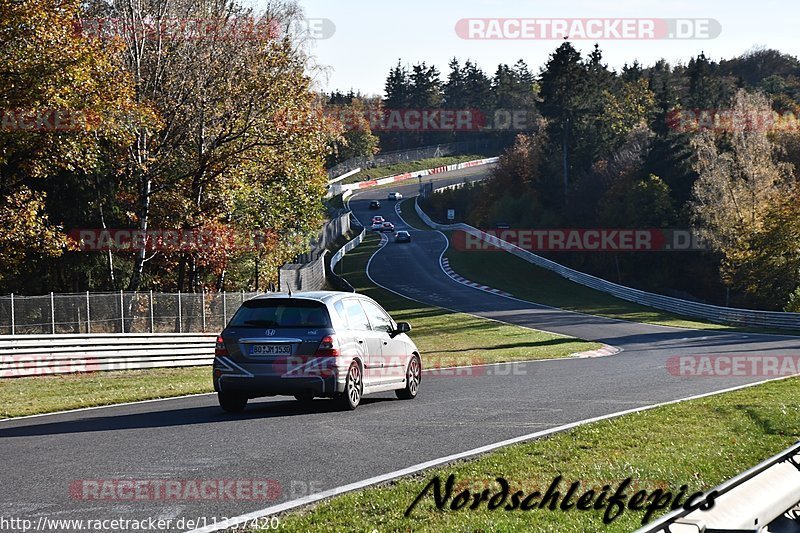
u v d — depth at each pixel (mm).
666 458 18953
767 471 12305
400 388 31141
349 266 189375
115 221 88188
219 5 84312
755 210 152375
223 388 27031
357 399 27891
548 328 102250
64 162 68875
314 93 85375
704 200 160125
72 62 63969
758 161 158750
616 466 17922
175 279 103688
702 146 160250
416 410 27844
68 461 18672
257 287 105875
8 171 72438
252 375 26703
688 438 21891
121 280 89500
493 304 137000
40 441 21750
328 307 27453
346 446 20672
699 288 174000
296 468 17953
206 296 68625
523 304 136750
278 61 82750
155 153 82312
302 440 21516
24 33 62938
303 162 90500
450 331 102562
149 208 86875
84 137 67938
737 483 11141
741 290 164875
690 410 27594
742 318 108312
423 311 129375
